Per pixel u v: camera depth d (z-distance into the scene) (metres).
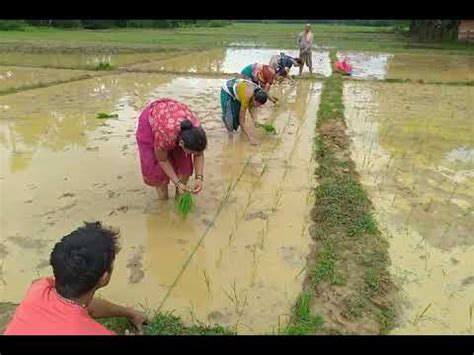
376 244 4.42
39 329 2.33
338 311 3.56
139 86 12.31
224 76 14.27
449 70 17.06
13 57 18.45
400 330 3.38
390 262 4.18
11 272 4.00
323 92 11.59
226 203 5.30
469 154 7.12
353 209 5.06
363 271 4.02
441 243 4.54
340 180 5.85
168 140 4.33
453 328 3.41
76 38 28.78
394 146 7.43
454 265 4.18
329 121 8.76
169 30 41.50
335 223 4.79
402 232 4.73
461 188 5.83
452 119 9.27
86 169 6.21
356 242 4.45
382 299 3.68
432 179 6.10
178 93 11.39
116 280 3.92
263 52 22.44
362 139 7.77
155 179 4.91
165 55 20.23
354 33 40.25
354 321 3.46
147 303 3.64
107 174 6.06
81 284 2.36
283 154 6.94
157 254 4.29
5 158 6.60
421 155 7.02
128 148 7.05
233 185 5.79
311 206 5.25
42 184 5.71
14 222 4.81
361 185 5.83
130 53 20.67
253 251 4.36
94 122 8.52
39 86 11.89
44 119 8.71
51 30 36.44
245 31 41.19
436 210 5.22
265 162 6.60
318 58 20.56
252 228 4.76
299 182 5.91
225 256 4.27
